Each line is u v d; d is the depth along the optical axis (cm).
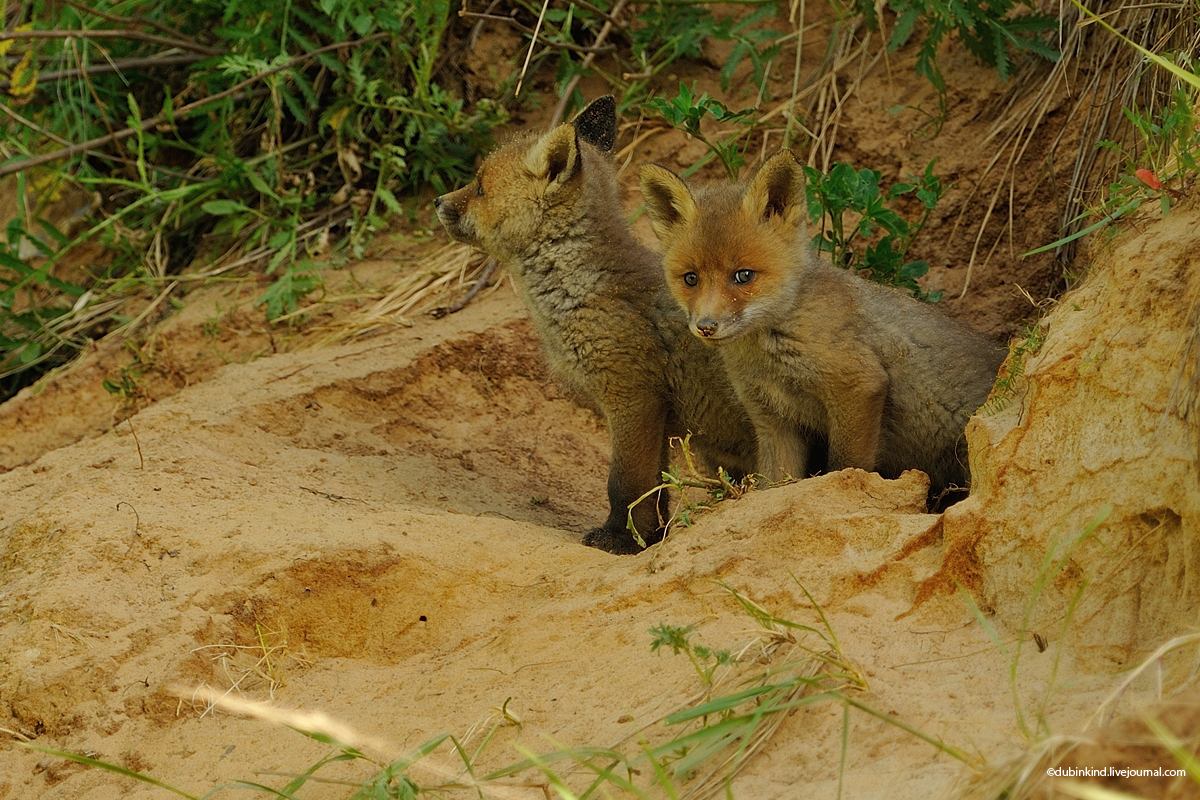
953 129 1439
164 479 1037
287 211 1712
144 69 1862
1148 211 809
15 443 1510
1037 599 669
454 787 633
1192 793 434
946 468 1027
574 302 1127
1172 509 632
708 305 962
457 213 1186
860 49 1535
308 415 1305
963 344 1027
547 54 1714
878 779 545
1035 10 1397
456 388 1399
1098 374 709
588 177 1144
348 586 875
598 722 668
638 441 1123
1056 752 477
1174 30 1161
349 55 1686
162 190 1830
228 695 809
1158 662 553
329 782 664
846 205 1212
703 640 714
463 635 846
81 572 874
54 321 1706
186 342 1557
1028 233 1348
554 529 1110
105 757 763
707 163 1552
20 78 1667
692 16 1625
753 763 595
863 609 709
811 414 1026
